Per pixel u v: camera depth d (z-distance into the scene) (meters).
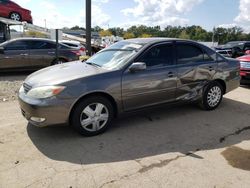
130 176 3.25
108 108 4.43
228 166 3.53
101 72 4.35
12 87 7.78
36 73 4.71
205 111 5.79
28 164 3.47
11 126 4.71
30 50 10.15
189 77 5.27
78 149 3.92
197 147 4.07
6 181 3.10
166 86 4.97
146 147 4.04
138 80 4.59
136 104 4.70
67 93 4.00
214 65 5.66
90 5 9.16
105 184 3.08
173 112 5.67
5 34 16.95
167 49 5.05
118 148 3.98
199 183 3.13
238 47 18.50
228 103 6.50
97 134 4.42
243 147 4.10
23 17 17.17
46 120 3.98
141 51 4.71
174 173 3.33
